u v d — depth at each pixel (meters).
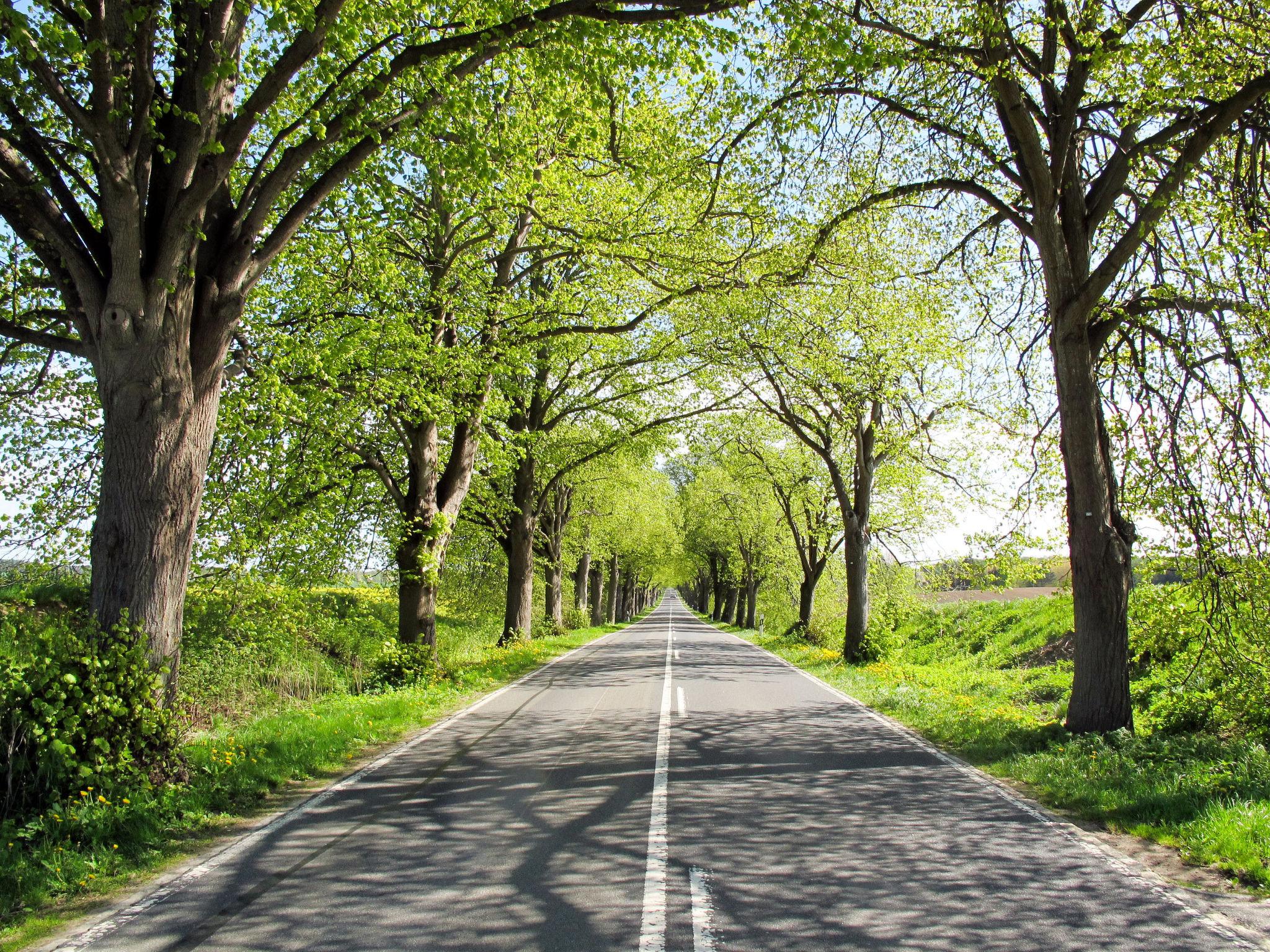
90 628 7.11
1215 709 10.56
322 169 11.66
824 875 5.23
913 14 10.76
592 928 4.37
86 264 7.36
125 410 7.41
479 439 17.11
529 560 27.08
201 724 12.69
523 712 12.61
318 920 4.48
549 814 6.67
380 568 20.02
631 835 6.07
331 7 7.18
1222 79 8.70
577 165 13.80
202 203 7.32
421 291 14.83
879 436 22.33
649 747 9.66
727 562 61.59
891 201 12.76
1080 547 10.33
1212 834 5.84
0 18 6.02
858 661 21.72
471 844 5.87
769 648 30.41
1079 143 10.95
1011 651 22.36
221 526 13.52
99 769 6.51
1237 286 10.11
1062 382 10.55
